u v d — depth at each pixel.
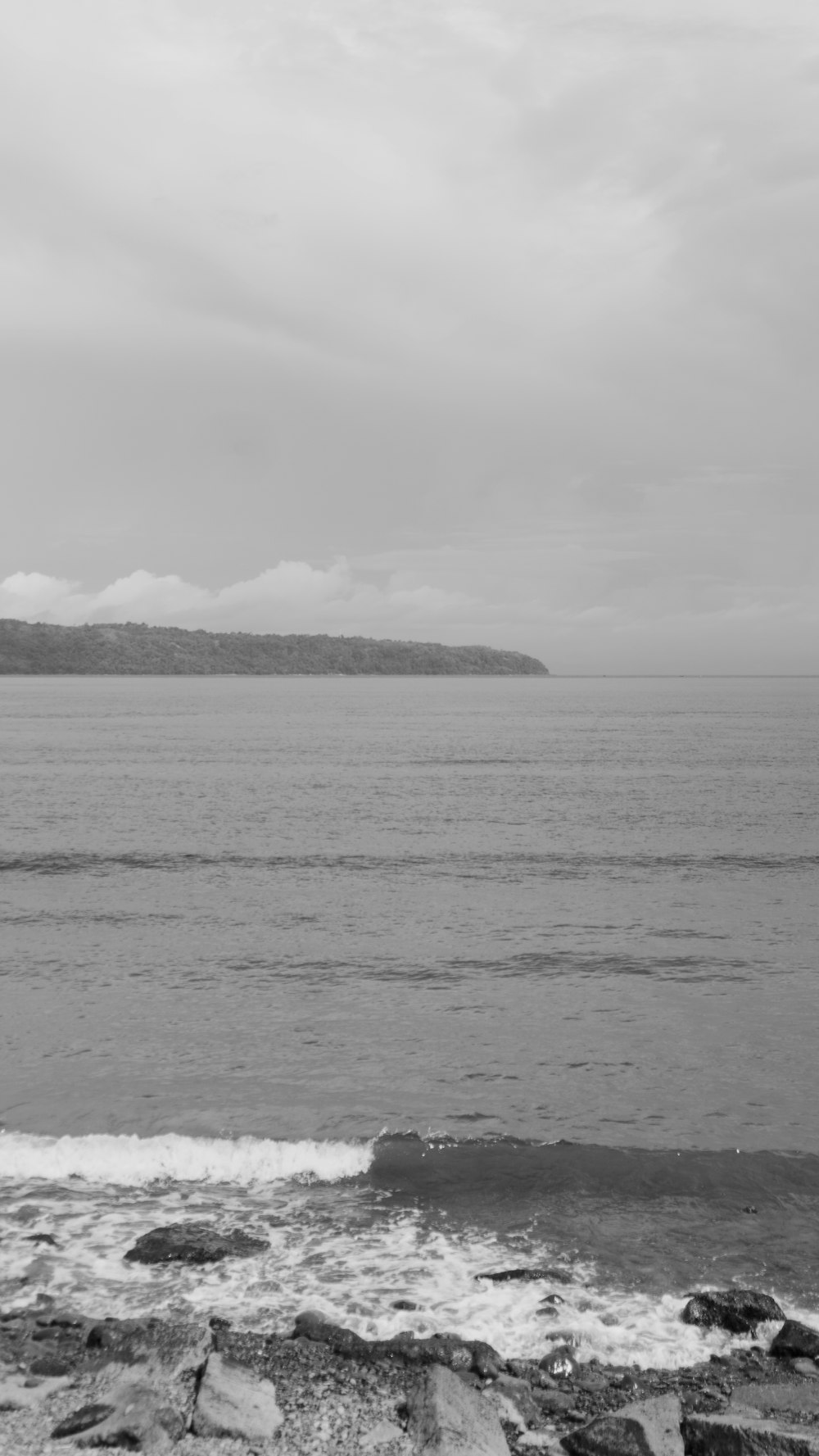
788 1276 10.19
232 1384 7.82
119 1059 16.81
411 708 192.12
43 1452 7.15
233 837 42.59
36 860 37.06
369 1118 14.45
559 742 102.25
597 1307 9.55
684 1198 11.91
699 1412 7.77
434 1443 7.20
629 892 31.52
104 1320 9.06
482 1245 10.75
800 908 29.30
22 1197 11.73
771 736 111.94
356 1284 9.92
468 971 22.56
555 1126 14.14
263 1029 18.50
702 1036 18.16
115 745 95.19
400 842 41.19
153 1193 11.91
